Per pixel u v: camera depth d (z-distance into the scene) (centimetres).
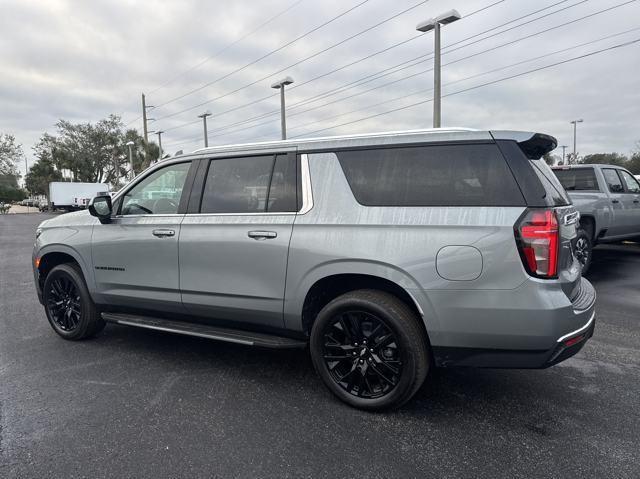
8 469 258
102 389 362
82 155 6156
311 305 347
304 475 251
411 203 306
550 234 272
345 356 331
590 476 249
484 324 282
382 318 307
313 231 332
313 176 343
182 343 476
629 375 384
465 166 296
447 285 288
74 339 482
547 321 270
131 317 438
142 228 419
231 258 367
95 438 289
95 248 448
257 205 364
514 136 290
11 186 7175
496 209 281
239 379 381
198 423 308
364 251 310
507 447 278
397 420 312
